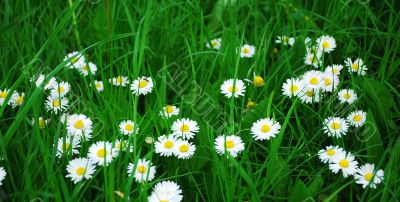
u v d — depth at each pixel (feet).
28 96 1.31
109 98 1.48
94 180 1.24
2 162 1.23
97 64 1.69
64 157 1.21
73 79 1.60
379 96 1.40
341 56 1.72
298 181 1.14
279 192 1.20
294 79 1.48
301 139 1.40
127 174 1.24
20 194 1.12
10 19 1.72
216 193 1.20
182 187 1.26
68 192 1.18
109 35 1.70
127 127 1.33
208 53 1.64
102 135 1.35
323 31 1.69
